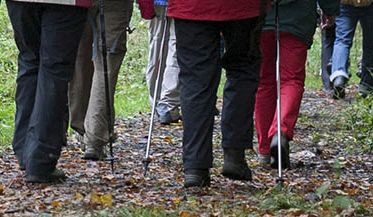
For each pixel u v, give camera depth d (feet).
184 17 32.19
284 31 39.45
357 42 107.86
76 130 44.57
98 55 40.70
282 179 33.81
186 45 32.45
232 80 33.24
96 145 41.09
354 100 64.85
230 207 28.71
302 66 40.27
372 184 35.76
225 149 33.63
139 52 95.55
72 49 33.42
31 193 31.50
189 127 32.22
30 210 28.40
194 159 32.17
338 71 69.46
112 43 40.52
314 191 32.89
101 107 40.81
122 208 27.68
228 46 32.86
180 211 27.55
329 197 31.58
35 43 34.30
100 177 35.91
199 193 31.65
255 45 32.76
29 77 34.91
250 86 33.22
